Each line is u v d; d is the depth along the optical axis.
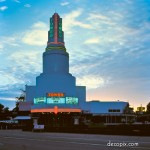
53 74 107.56
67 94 106.69
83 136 42.56
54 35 114.88
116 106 118.50
